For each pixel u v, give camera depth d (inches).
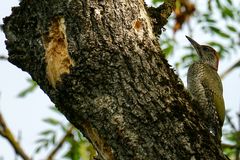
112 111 235.3
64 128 428.1
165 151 227.3
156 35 288.8
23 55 261.9
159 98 239.0
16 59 263.7
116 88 238.4
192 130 236.1
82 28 250.5
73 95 242.5
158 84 243.4
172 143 229.3
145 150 227.6
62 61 249.0
